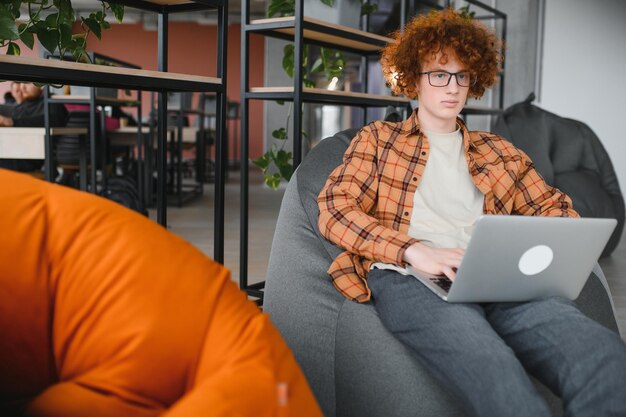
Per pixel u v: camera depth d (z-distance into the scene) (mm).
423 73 1764
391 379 1534
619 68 6711
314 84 3662
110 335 1060
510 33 6781
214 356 1087
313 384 1738
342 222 1682
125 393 1052
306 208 1915
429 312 1442
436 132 1811
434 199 1745
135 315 1062
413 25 1812
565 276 1503
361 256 1723
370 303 1646
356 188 1747
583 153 4391
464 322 1376
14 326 1056
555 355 1341
